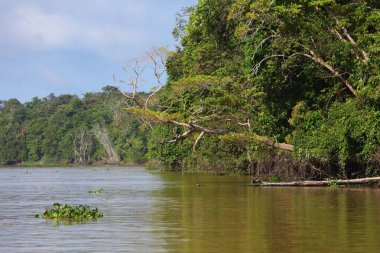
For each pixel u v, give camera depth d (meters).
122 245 13.38
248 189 33.06
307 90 38.41
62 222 17.80
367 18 33.47
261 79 37.81
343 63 34.62
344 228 15.82
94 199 27.56
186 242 13.74
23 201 26.84
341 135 32.81
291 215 18.98
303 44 35.97
